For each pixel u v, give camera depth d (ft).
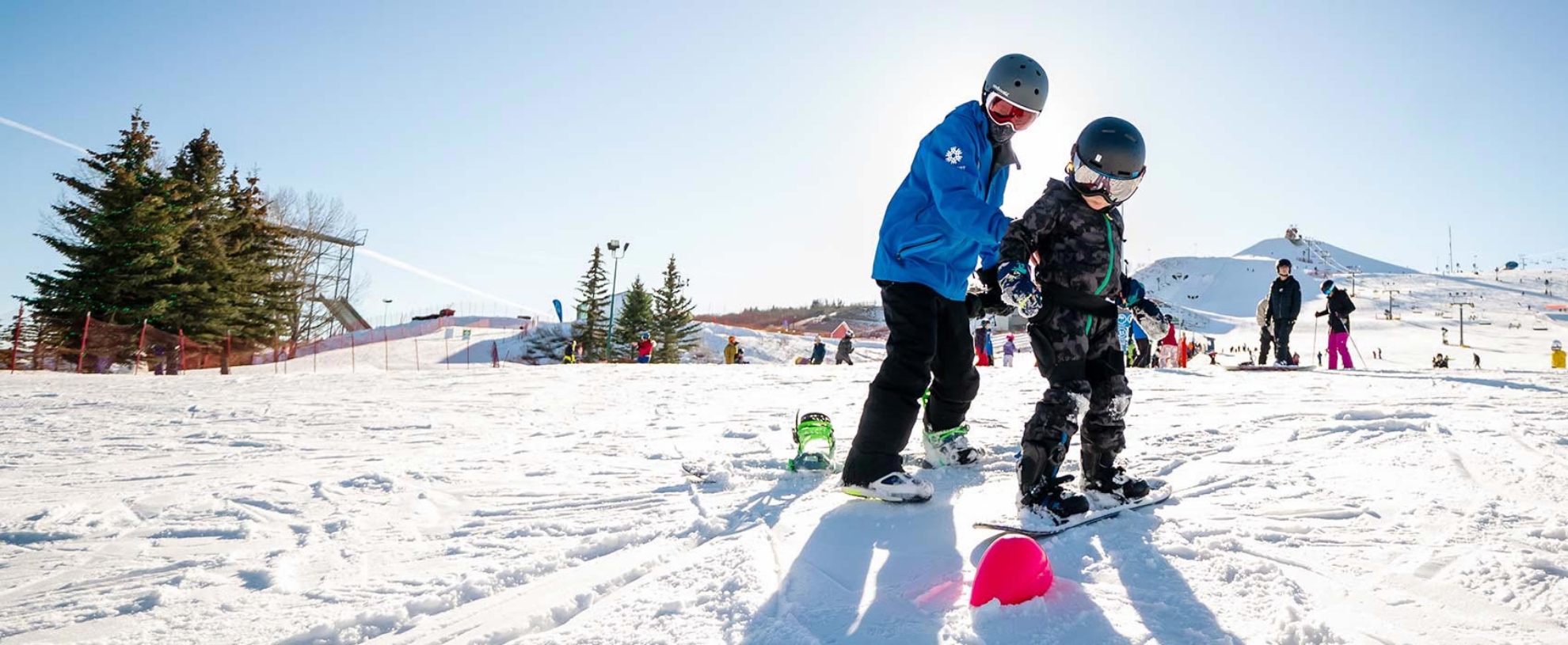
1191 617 5.62
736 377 36.65
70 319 97.19
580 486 11.10
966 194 9.02
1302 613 5.56
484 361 116.98
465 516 9.57
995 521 8.23
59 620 6.40
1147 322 9.14
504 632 5.96
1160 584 6.25
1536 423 12.58
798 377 35.91
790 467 11.67
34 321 91.86
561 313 149.38
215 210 114.21
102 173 105.40
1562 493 8.47
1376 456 10.55
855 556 7.37
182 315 103.76
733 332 190.60
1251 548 6.98
